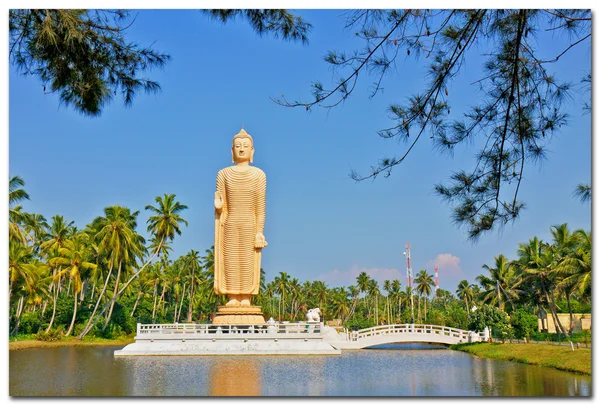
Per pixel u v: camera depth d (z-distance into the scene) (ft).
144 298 299.58
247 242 145.69
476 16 41.19
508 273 230.27
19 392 71.15
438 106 43.50
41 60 41.93
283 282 394.73
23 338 193.36
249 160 151.33
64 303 222.89
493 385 76.28
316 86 41.39
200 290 338.95
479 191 44.14
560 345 126.21
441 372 93.71
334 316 426.92
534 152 43.65
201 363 108.78
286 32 40.88
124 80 44.27
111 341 206.90
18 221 179.22
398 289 404.36
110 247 201.16
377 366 103.86
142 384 78.28
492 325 168.86
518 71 43.11
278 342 130.82
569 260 165.58
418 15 40.24
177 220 212.64
